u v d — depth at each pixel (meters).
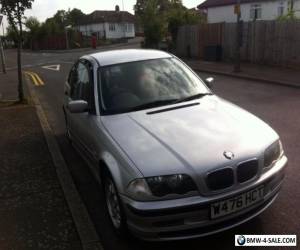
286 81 13.32
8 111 10.93
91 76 5.21
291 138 6.97
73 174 6.02
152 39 29.34
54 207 4.93
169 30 26.56
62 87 15.59
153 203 3.47
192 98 4.98
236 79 15.19
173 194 3.47
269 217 4.29
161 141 3.86
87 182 5.70
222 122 4.21
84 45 55.25
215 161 3.53
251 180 3.67
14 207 5.00
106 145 4.16
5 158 6.89
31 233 4.35
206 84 5.93
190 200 3.46
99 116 4.69
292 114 8.81
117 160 3.85
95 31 76.62
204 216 3.50
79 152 6.11
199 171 3.47
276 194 4.01
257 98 10.98
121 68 5.25
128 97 4.86
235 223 3.67
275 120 8.35
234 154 3.62
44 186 5.60
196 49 23.91
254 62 18.98
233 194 3.55
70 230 4.36
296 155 6.07
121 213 3.84
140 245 4.01
